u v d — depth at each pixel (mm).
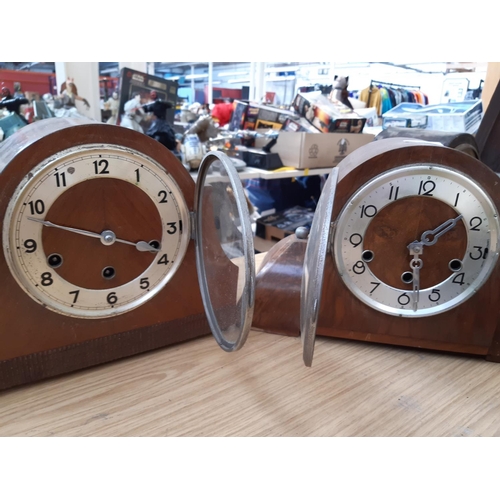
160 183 578
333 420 514
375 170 582
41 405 532
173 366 619
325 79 1771
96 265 566
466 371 621
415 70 1561
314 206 1660
